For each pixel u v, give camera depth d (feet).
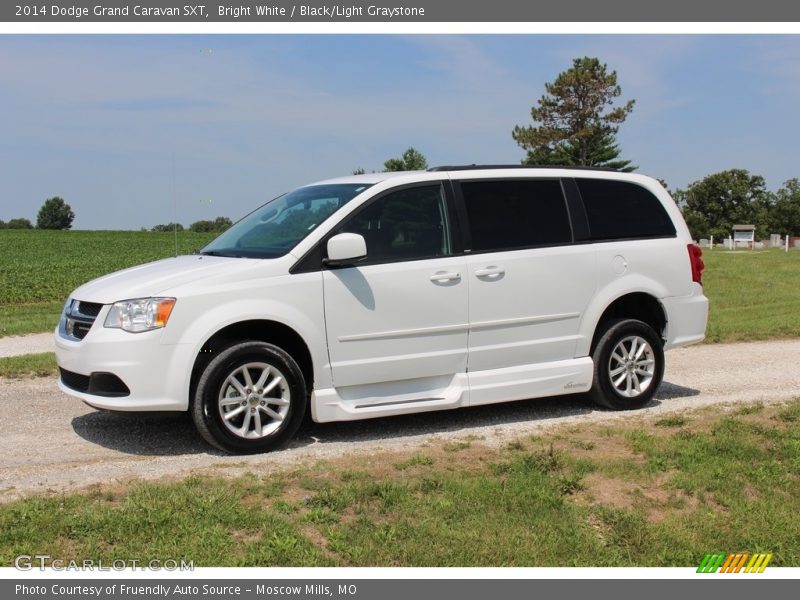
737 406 25.11
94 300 20.13
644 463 19.10
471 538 14.89
